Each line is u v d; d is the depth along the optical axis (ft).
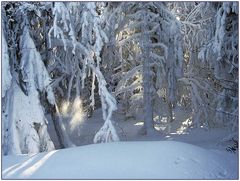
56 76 57.31
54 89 56.24
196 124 67.72
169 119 67.26
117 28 64.23
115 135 49.01
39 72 47.75
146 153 33.35
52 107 51.80
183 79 66.74
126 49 68.44
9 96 46.65
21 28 48.55
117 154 33.35
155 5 64.39
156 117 76.28
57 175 30.25
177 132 66.39
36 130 47.67
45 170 31.30
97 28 48.06
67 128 63.31
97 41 48.21
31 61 47.34
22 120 46.16
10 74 42.88
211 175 32.27
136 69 65.62
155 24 64.39
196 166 32.96
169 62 65.72
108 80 70.38
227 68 54.70
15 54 47.91
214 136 60.49
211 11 54.44
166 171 30.78
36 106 46.85
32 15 50.21
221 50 51.08
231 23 50.75
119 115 85.15
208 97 68.08
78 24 50.98
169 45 65.72
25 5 47.11
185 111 76.48
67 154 34.35
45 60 52.26
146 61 64.13
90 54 50.62
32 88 47.11
